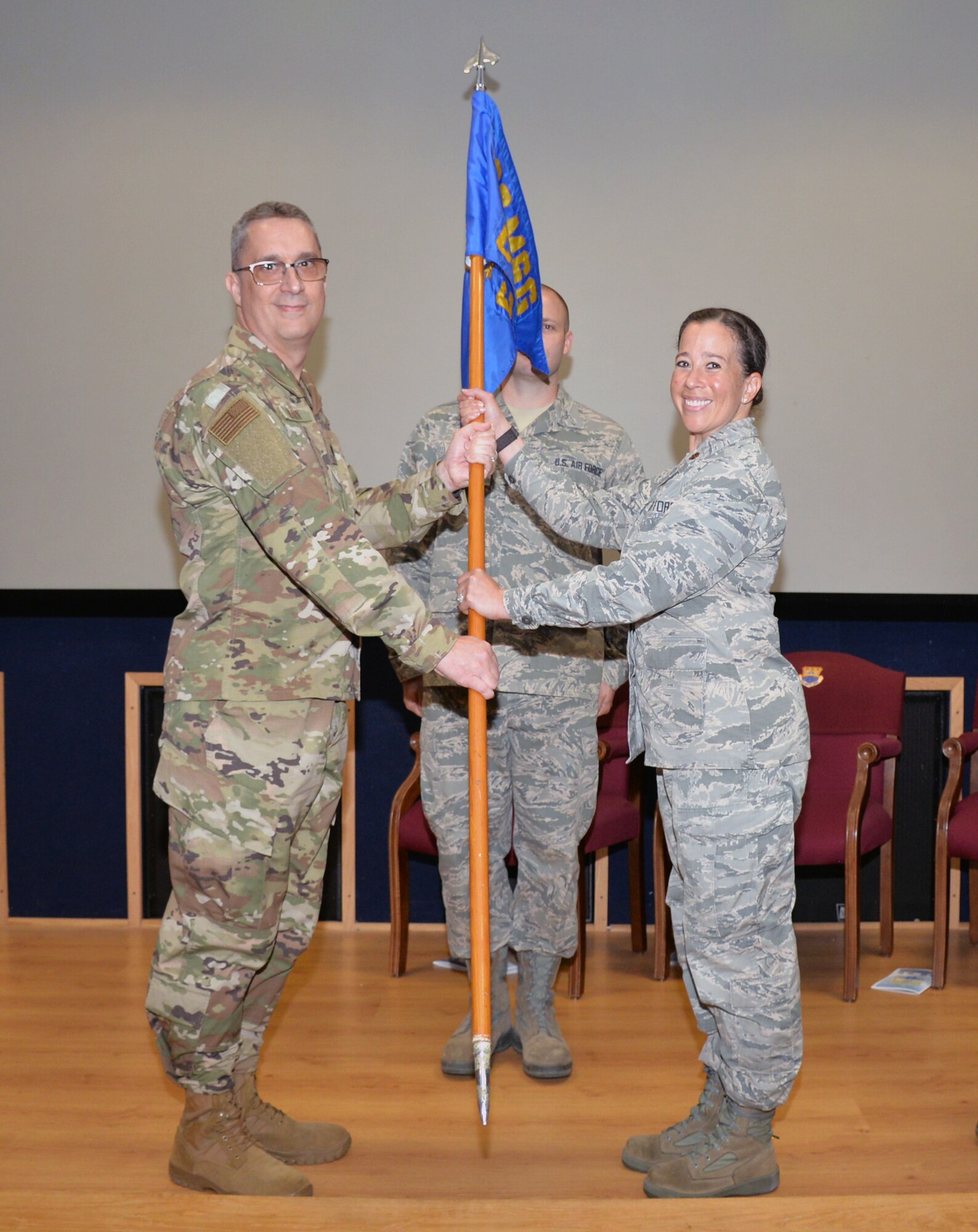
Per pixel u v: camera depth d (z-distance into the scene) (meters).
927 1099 2.51
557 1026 2.74
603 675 2.81
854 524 3.77
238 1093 2.16
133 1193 1.61
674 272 3.74
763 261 3.73
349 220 3.75
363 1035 2.89
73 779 3.87
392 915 3.37
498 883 2.72
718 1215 1.52
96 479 3.80
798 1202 1.57
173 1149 2.13
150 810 3.86
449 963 3.50
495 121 2.24
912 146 3.70
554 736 2.63
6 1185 2.11
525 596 2.00
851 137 3.70
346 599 1.88
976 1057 2.74
